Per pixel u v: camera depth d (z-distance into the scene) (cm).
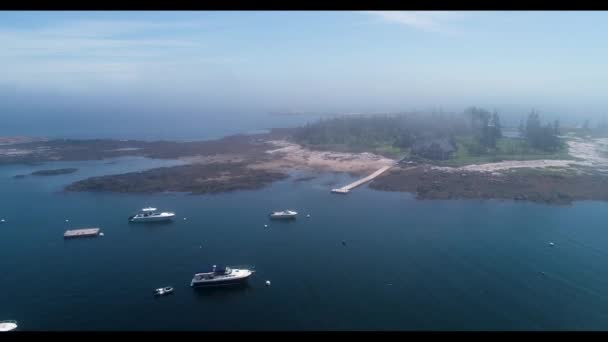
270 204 13925
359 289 8200
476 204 13725
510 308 7488
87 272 8944
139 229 11556
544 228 11338
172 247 10256
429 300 7769
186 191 15550
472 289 8138
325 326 7062
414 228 11450
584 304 7594
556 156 19550
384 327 7012
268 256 9719
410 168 18412
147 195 15025
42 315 7388
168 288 8181
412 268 9031
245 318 7331
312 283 8462
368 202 14125
